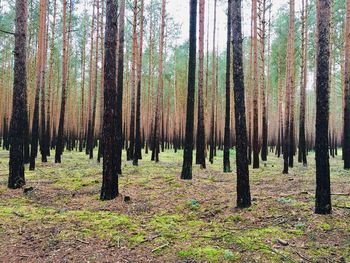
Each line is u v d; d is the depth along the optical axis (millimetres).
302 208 7816
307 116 42656
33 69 27875
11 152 10906
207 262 5320
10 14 26766
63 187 11328
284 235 6297
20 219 7430
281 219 7219
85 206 8844
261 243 5957
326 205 7293
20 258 5523
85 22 29453
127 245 6051
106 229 6836
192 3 12891
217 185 11750
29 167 15906
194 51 12930
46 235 6492
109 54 9352
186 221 7473
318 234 6293
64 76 19750
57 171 15531
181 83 41062
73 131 35688
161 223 7262
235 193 10156
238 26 8250
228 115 16016
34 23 24344
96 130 37875
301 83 19531
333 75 30703
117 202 9141
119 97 14961
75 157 23625
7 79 36625
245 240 6102
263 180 13180
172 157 25500
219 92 43438
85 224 7148
